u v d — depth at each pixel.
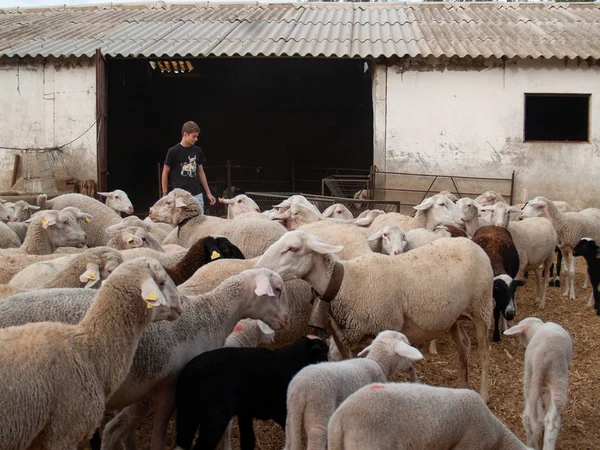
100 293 4.30
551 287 11.45
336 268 5.93
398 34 18.52
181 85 26.27
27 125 17.97
